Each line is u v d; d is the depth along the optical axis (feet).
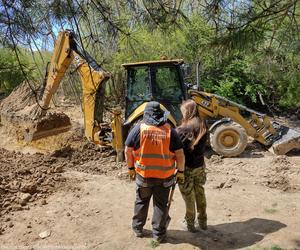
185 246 16.03
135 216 16.63
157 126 15.03
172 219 18.63
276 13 12.35
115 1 13.66
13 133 36.22
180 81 29.37
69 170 27.04
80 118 44.68
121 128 28.27
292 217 19.15
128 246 16.26
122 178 25.22
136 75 29.81
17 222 18.84
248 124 32.68
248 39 12.74
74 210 20.10
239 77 48.83
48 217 19.31
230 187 23.72
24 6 11.75
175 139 14.99
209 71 47.93
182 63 30.17
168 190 15.66
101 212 19.80
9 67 13.67
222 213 19.69
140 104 29.60
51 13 12.28
